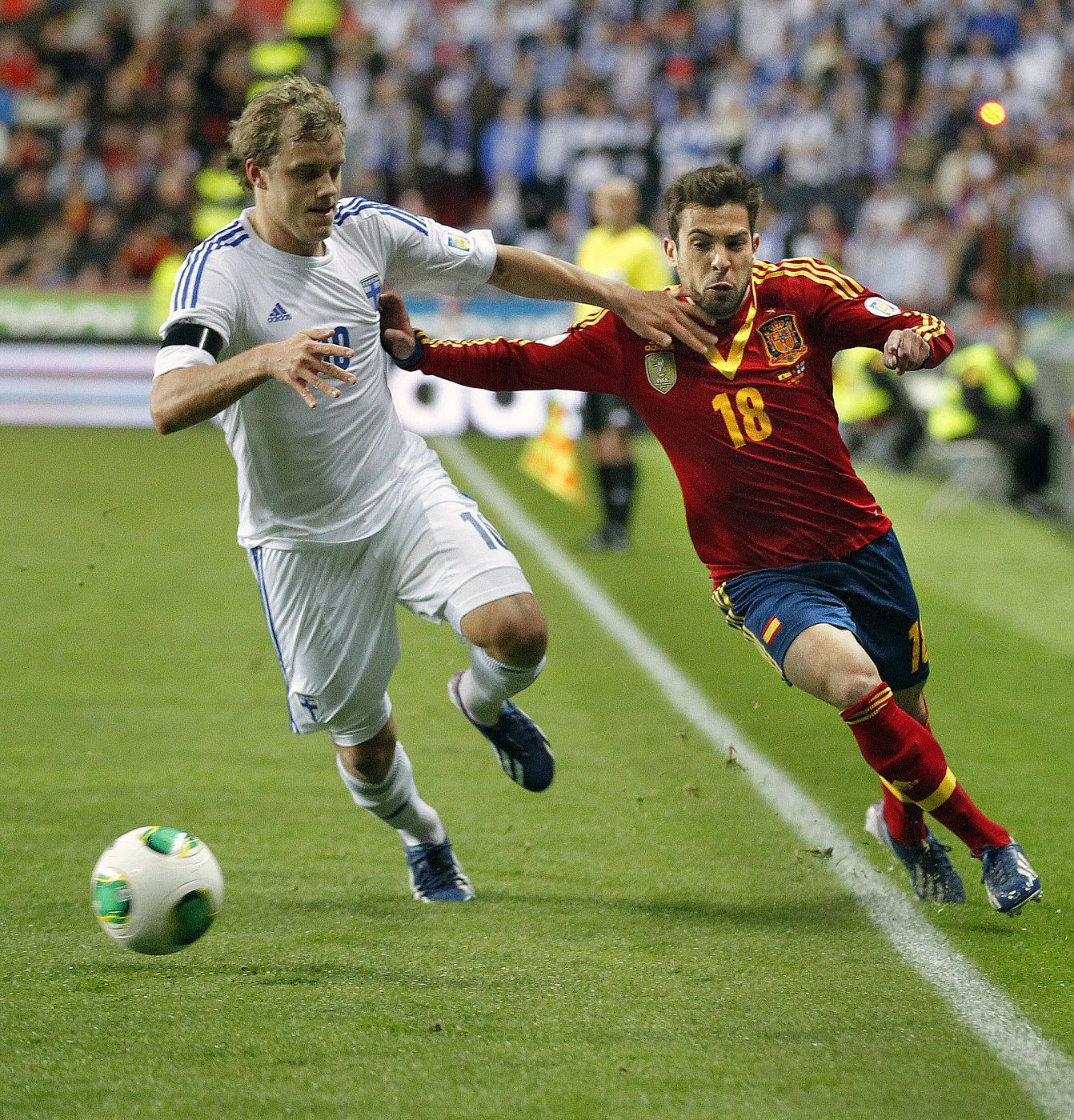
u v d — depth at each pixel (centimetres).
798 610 1473
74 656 2670
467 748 2186
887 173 5850
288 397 1445
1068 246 5262
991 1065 1198
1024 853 1612
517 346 1534
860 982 1361
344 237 1482
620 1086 1154
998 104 4997
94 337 5309
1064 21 6394
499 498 4222
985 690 2531
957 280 5266
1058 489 4147
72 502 4031
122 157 6212
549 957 1416
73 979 1357
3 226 6078
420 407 5222
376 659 1534
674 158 5928
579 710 2391
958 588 3328
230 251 1426
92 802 1920
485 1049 1216
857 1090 1154
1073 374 4056
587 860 1717
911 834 1554
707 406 1502
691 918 1527
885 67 6012
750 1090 1150
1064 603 3192
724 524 1532
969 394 4234
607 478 3609
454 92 6100
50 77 6575
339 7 6694
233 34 6544
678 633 2895
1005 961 1413
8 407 5288
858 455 5038
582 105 6000
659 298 1481
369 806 1587
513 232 5959
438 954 1421
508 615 1461
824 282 1508
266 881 1639
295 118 1359
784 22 6488
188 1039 1233
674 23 6406
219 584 3231
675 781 2034
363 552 1512
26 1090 1146
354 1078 1165
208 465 4653
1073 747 2206
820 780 2038
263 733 2250
